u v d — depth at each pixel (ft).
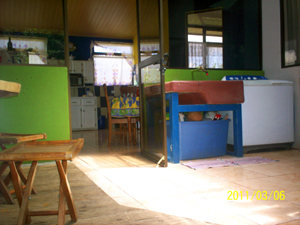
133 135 15.42
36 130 9.84
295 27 12.20
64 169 4.50
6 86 3.67
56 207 5.51
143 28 10.68
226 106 10.21
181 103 11.51
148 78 10.36
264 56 13.87
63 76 10.14
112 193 6.34
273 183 6.89
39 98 9.87
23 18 10.46
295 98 12.23
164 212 5.14
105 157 11.02
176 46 13.10
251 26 13.99
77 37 26.99
